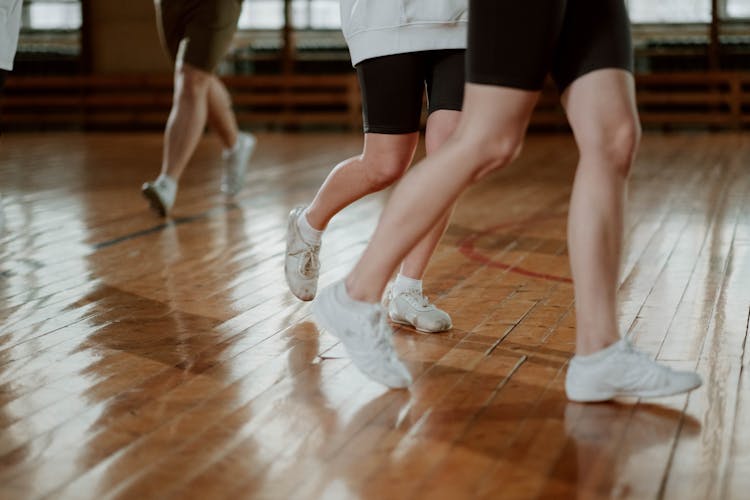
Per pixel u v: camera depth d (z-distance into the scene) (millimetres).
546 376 2303
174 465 1790
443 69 2473
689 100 12750
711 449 1825
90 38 13844
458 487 1675
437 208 2088
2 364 2453
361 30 2455
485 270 3617
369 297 2166
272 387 2244
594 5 2035
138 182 6852
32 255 4020
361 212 5254
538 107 13000
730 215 4961
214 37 5129
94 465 1797
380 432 1944
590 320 2076
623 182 2074
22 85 13734
